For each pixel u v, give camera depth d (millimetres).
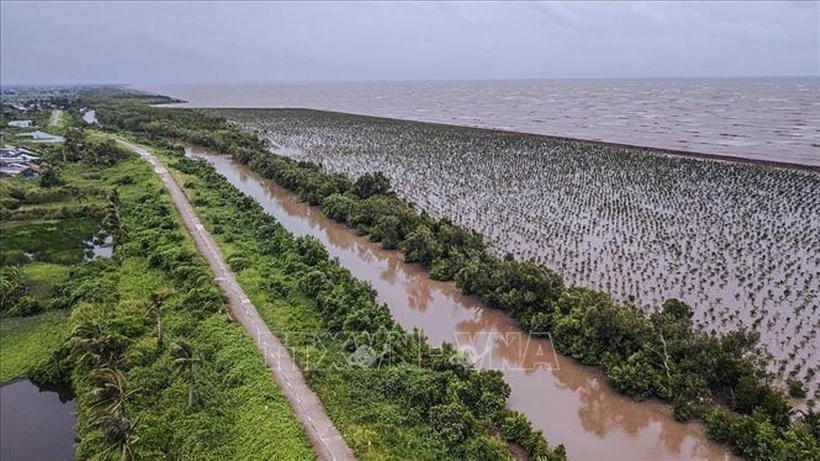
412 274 60125
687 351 39375
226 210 75188
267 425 31469
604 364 41062
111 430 29031
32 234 69188
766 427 32531
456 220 75188
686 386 37562
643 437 35250
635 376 38625
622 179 96250
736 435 32875
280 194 94125
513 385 40469
